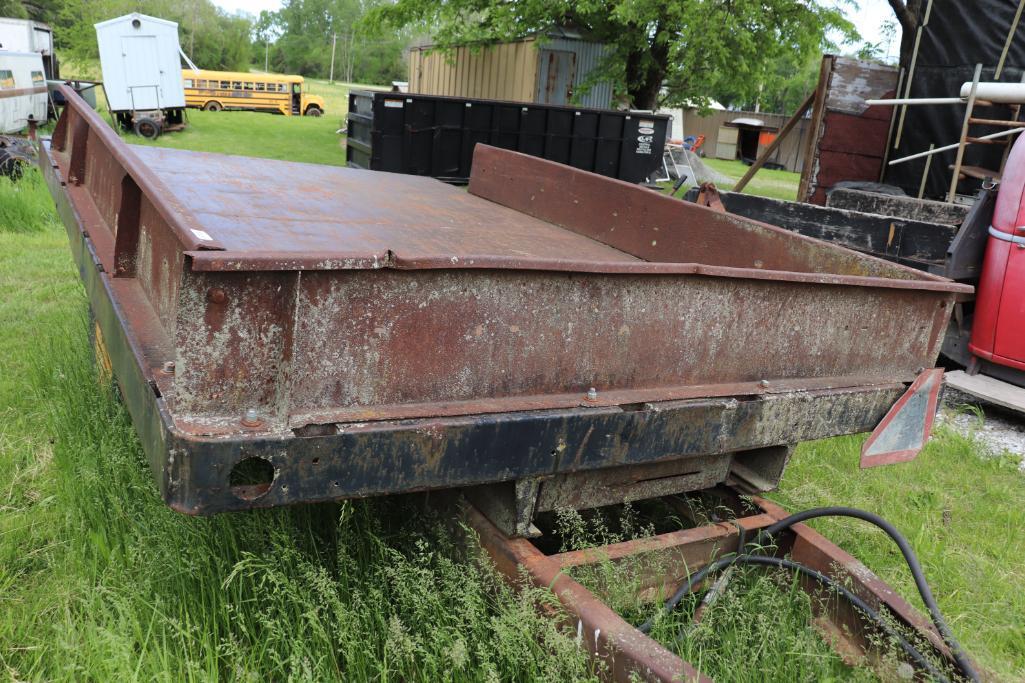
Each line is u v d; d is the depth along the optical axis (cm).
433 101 1209
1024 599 328
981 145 1009
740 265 368
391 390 198
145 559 268
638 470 265
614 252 425
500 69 2145
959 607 318
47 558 290
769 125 4312
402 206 476
